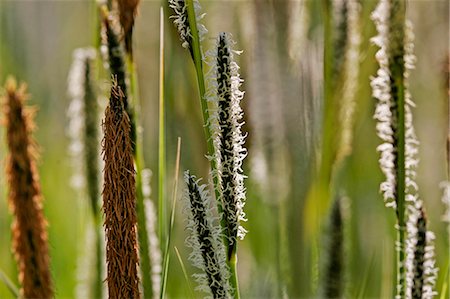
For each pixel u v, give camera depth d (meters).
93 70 0.48
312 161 0.51
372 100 0.53
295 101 0.51
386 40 0.42
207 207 0.41
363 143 0.58
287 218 0.51
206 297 0.41
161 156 0.45
